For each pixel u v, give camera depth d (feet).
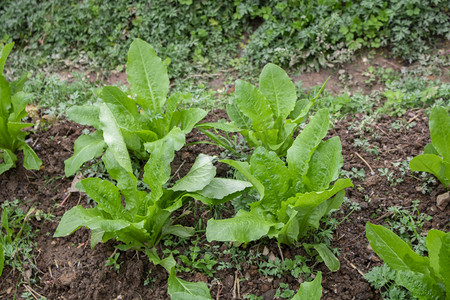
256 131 4.41
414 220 4.26
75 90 5.65
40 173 4.79
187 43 6.11
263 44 5.89
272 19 6.00
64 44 6.37
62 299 4.00
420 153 4.71
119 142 3.94
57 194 4.63
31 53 6.31
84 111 4.47
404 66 5.82
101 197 3.91
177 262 4.09
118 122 4.47
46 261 4.21
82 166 4.75
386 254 3.72
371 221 4.27
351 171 4.62
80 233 4.32
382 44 5.88
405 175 4.54
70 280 4.05
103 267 4.08
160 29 6.11
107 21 6.31
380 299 3.84
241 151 4.72
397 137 4.90
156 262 3.95
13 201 4.61
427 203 4.34
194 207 4.39
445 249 3.40
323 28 5.76
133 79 4.64
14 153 4.91
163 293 3.96
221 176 4.60
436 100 5.21
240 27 6.24
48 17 6.48
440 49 5.84
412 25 5.88
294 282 3.95
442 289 3.57
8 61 6.27
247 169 3.98
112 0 6.40
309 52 5.82
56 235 3.76
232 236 3.64
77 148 4.39
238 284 3.97
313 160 3.97
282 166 3.91
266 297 3.89
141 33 6.17
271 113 4.38
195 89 5.71
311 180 3.97
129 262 4.08
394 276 3.81
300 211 3.87
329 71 5.84
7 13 6.53
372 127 5.00
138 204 4.00
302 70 5.85
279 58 5.84
